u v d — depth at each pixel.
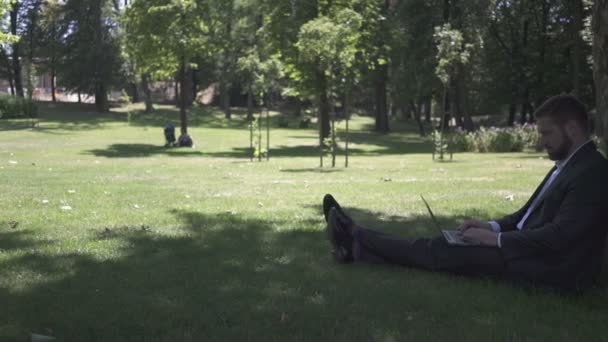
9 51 59.44
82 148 30.64
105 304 3.70
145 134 42.75
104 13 56.81
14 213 7.62
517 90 41.50
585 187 3.72
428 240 4.54
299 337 3.15
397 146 36.34
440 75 22.53
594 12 5.12
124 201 9.06
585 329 3.33
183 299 3.83
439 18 37.22
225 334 3.20
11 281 4.23
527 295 3.94
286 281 4.29
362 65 34.06
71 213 7.64
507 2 40.97
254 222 6.89
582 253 3.86
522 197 9.34
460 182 12.19
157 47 32.97
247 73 23.88
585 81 37.75
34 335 3.06
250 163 21.38
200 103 73.69
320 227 6.56
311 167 18.80
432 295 3.94
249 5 43.81
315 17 31.20
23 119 50.09
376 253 4.69
